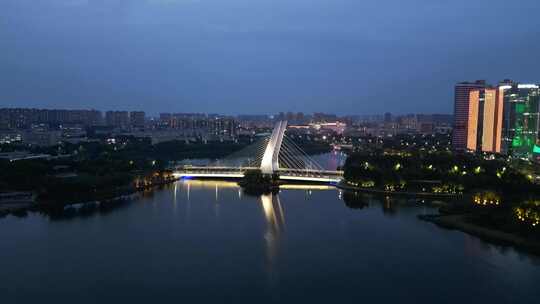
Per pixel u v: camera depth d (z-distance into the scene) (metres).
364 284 153.62
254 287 151.00
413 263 172.75
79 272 163.38
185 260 175.88
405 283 154.62
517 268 166.88
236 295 144.88
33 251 186.50
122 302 139.62
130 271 164.12
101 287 150.62
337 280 157.00
